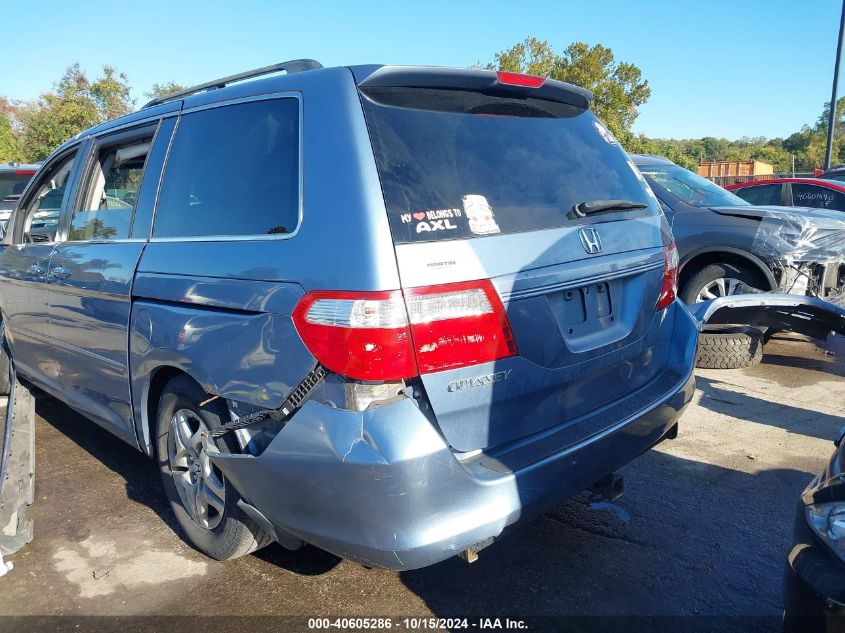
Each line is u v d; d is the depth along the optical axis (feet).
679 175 23.04
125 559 10.11
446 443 7.00
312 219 7.36
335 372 6.82
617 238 8.87
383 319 6.63
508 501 7.13
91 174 12.01
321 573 9.68
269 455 7.33
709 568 9.64
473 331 7.07
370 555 6.93
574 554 10.04
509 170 8.17
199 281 8.51
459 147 7.90
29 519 11.25
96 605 9.02
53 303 12.34
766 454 13.43
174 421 9.91
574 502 11.59
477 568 9.74
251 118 8.74
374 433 6.60
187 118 9.90
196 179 9.34
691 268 21.06
